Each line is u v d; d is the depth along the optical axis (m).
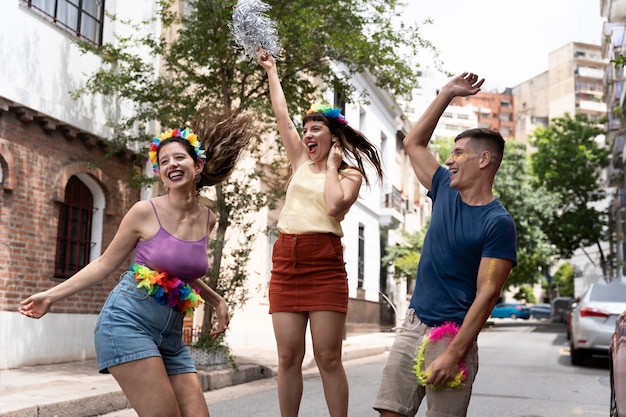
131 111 12.30
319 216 4.23
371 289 24.72
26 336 9.72
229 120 4.00
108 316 3.44
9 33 9.43
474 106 94.56
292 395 4.24
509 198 33.75
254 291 15.69
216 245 9.88
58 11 10.59
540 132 41.28
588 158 39.44
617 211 39.91
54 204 10.41
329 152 4.41
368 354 15.41
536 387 9.53
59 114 10.27
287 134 4.59
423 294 3.54
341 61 11.23
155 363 3.39
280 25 9.73
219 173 3.98
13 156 9.53
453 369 3.25
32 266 9.93
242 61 10.33
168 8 12.12
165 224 3.60
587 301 12.53
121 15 12.15
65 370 9.40
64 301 10.60
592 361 13.92
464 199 3.50
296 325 4.25
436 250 3.50
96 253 11.51
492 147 3.48
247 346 15.14
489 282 3.29
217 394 8.52
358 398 8.02
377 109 24.89
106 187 11.54
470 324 3.26
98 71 11.38
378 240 26.11
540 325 39.97
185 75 11.87
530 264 35.31
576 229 39.09
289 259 4.24
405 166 30.39
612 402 6.09
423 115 3.85
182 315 3.62
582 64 90.06
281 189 10.99
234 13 4.69
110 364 3.38
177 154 3.63
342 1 10.56
